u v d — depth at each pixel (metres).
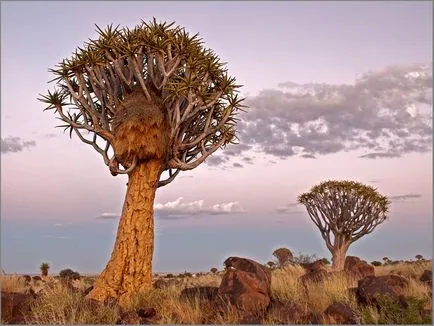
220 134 12.24
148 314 9.23
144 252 10.90
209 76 11.47
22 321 8.61
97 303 9.41
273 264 30.14
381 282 9.73
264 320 8.65
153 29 11.29
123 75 11.30
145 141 10.84
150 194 11.17
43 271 22.22
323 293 10.64
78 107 11.66
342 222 22.69
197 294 9.96
